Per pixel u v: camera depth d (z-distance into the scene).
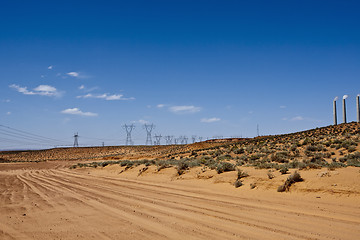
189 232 10.77
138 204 16.89
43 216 14.19
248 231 10.77
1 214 14.84
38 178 38.66
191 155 69.56
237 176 23.09
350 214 12.73
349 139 52.94
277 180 19.58
